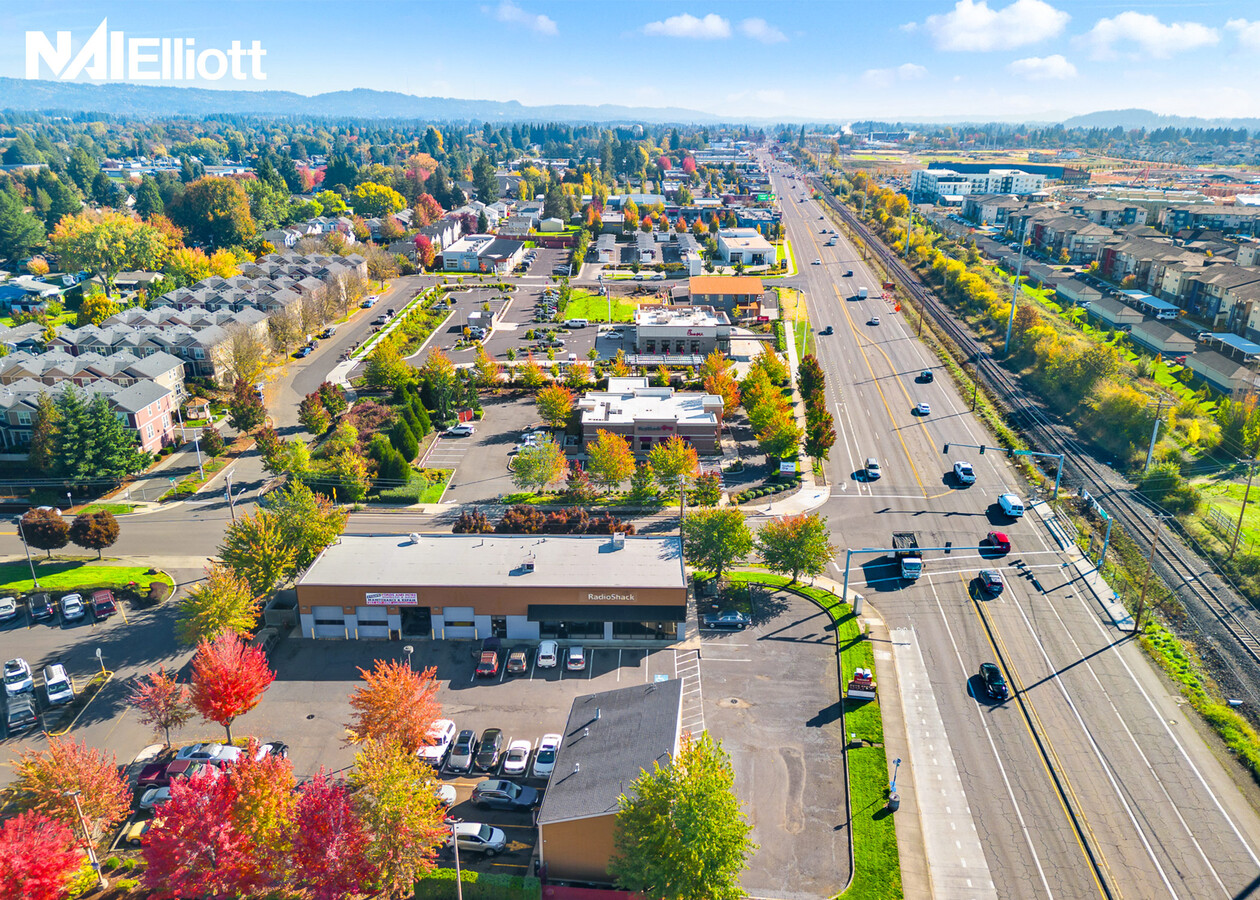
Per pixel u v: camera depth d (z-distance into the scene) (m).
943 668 73.00
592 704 62.72
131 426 114.00
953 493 107.12
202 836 47.53
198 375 143.50
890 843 55.00
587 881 52.16
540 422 130.50
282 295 172.38
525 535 88.56
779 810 57.59
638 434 119.31
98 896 51.12
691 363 156.25
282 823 50.12
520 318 191.75
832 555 84.31
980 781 60.41
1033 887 52.00
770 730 65.44
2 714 69.00
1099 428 125.44
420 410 124.38
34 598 83.00
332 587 76.75
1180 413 124.94
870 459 116.12
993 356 162.88
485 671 72.19
